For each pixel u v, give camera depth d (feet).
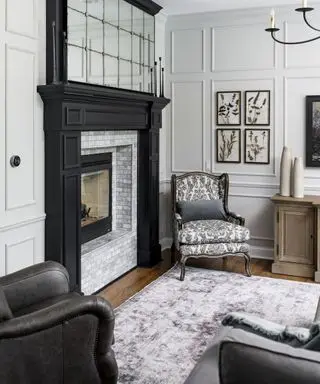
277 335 5.38
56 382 7.10
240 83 17.70
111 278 15.12
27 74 10.93
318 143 16.72
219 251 15.15
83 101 12.07
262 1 15.85
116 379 7.79
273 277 15.52
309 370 3.98
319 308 8.91
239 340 4.59
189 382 5.62
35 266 9.11
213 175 17.60
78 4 12.05
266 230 17.90
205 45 18.06
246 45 17.46
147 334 10.87
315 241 15.39
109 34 13.71
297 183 16.03
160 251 17.81
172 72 18.66
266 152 17.58
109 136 14.75
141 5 15.51
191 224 15.79
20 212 10.93
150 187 16.72
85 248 14.34
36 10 11.14
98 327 7.39
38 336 6.88
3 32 10.12
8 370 6.68
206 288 14.20
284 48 16.94
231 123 17.98
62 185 11.59
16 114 10.64
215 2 16.03
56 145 11.48
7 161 10.44
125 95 13.79
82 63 12.35
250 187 17.95
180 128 18.83
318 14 16.37
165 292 13.82
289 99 17.08
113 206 16.80
